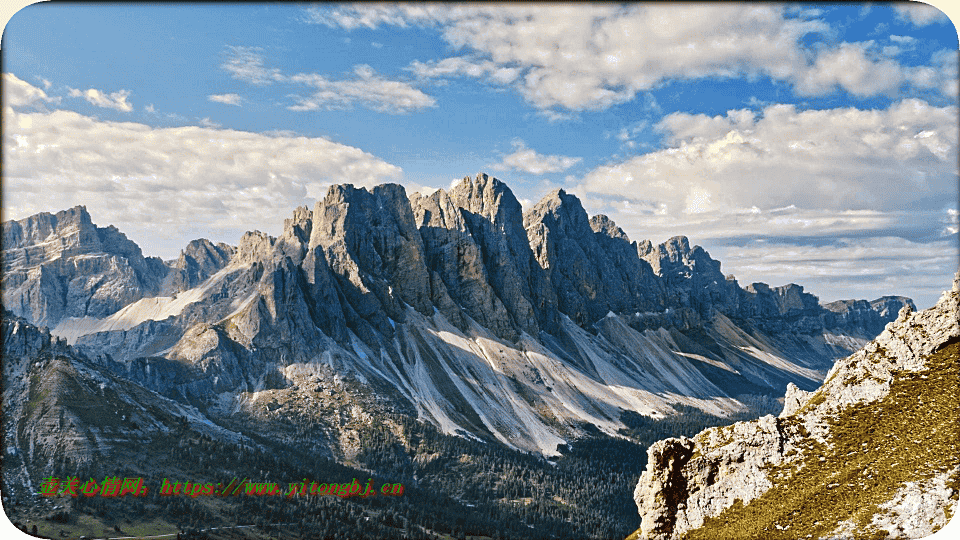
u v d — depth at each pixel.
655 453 146.75
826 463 138.62
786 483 137.25
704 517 140.00
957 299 153.12
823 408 150.75
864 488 128.88
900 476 127.69
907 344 153.38
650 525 142.50
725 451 145.62
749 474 142.00
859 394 150.38
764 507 134.12
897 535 117.12
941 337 150.75
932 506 119.56
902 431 138.00
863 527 121.31
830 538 121.50
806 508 129.75
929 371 148.00
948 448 129.50
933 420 137.12
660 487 143.75
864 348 159.88
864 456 136.12
